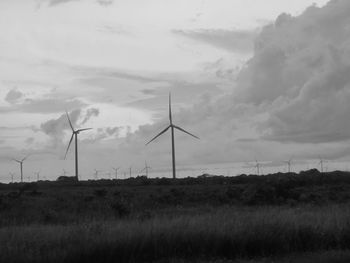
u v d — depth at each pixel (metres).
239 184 62.34
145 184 70.69
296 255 18.64
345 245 20.05
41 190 57.97
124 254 17.48
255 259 18.06
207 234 18.69
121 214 31.34
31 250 17.06
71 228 20.62
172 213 30.42
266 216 21.69
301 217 22.03
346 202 41.38
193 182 71.12
